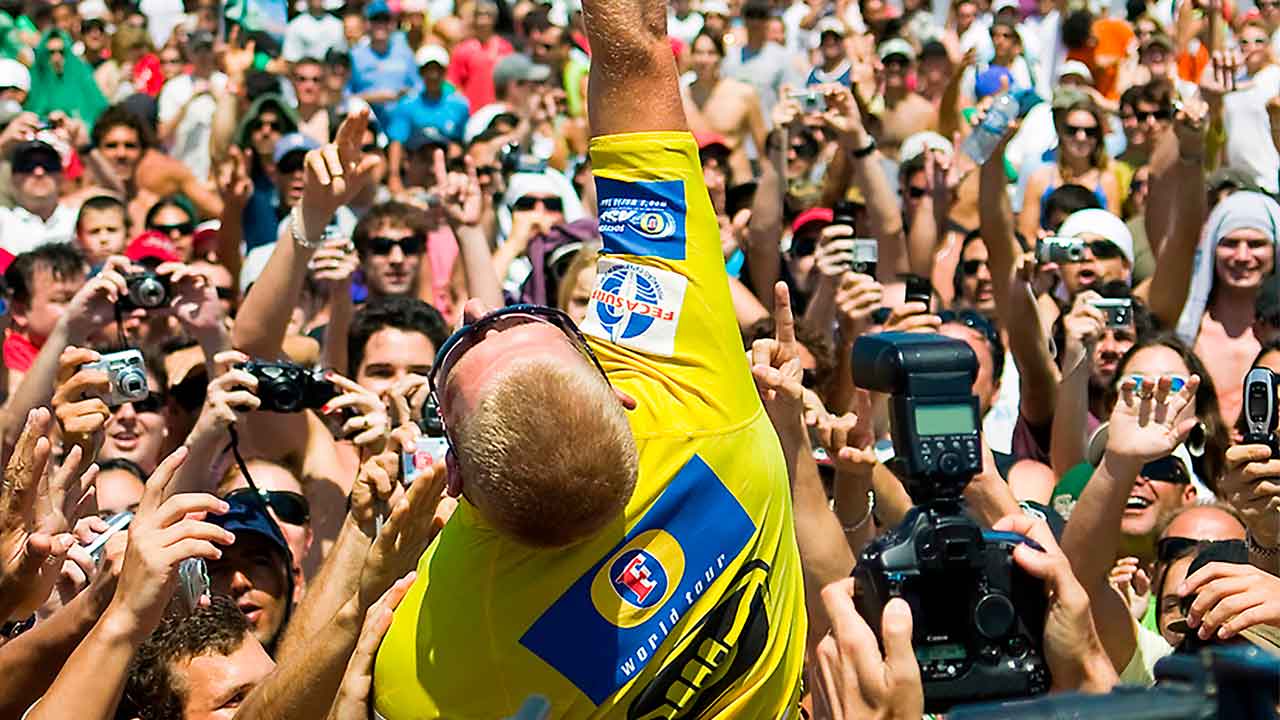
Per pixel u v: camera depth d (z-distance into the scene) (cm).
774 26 1328
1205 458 516
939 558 261
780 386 327
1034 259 580
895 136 1074
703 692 240
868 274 616
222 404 432
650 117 243
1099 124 964
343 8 1413
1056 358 621
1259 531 347
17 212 905
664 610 236
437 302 824
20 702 322
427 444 376
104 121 1034
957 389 269
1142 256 814
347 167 504
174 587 282
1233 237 649
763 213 732
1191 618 266
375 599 264
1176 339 522
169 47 1398
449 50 1473
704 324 242
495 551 233
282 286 508
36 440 335
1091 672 263
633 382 240
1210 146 875
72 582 380
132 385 441
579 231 791
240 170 798
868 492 402
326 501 503
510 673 234
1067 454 541
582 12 246
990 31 1282
